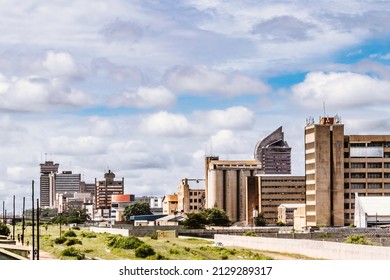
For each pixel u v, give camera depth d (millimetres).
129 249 138875
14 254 132625
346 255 109375
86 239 185625
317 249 121062
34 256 121250
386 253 97812
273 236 172250
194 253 131125
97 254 130750
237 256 127062
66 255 125062
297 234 173375
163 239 189000
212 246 151625
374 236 169125
